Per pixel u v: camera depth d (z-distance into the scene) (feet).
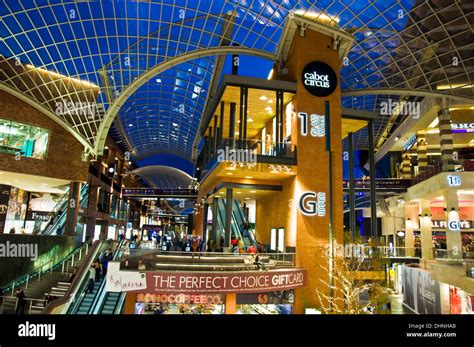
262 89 99.81
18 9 103.24
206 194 131.75
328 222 94.99
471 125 136.46
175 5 117.50
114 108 133.18
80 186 125.39
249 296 79.36
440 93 131.23
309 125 99.60
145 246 97.66
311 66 103.76
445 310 89.61
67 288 74.84
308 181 96.02
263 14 115.34
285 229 100.68
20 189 145.18
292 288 81.71
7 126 111.96
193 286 69.62
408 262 130.72
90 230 158.81
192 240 110.22
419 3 103.76
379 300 94.02
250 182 102.99
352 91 135.74
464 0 100.68
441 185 116.88
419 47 119.44
